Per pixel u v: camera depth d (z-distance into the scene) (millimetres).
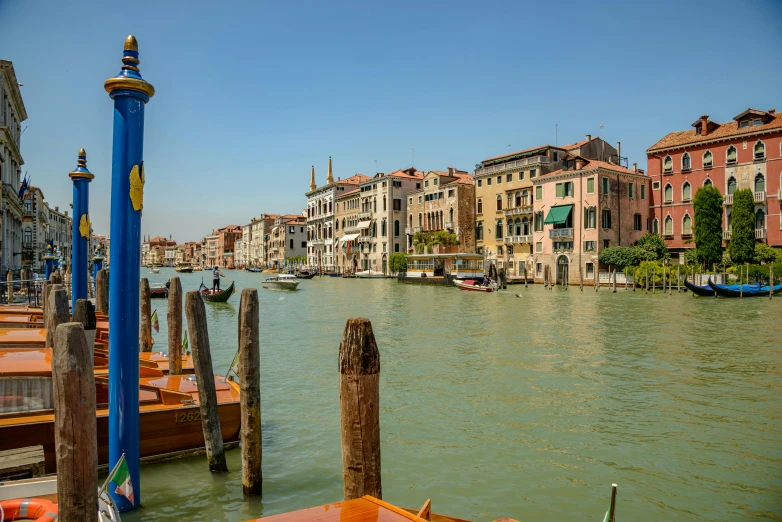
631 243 52406
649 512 7094
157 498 7223
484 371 14875
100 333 12969
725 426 10281
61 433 4211
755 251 42562
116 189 6039
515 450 9172
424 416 10953
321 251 97375
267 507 7121
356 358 4699
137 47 6152
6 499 5566
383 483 7953
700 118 49438
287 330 23766
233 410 9055
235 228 175750
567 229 52406
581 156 55906
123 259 6023
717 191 44594
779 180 43562
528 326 24047
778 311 28797
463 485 7887
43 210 71312
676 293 40969
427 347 18766
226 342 20594
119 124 6035
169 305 11320
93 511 4324
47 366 7453
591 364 15734
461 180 69062
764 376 14133
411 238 73938
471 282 50188
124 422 6117
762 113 44969
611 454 8977
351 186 92562
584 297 39219
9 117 39688
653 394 12477
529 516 7020
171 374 11219
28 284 28531
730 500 7387
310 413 11195
